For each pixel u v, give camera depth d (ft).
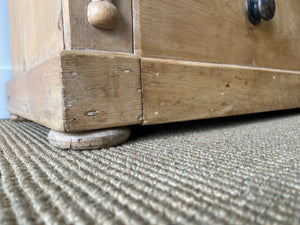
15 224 0.36
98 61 0.78
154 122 0.93
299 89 1.70
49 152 0.78
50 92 0.81
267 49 1.47
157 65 0.92
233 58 1.26
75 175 0.56
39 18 1.02
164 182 0.51
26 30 1.25
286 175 0.54
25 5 1.23
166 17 0.97
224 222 0.35
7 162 0.67
